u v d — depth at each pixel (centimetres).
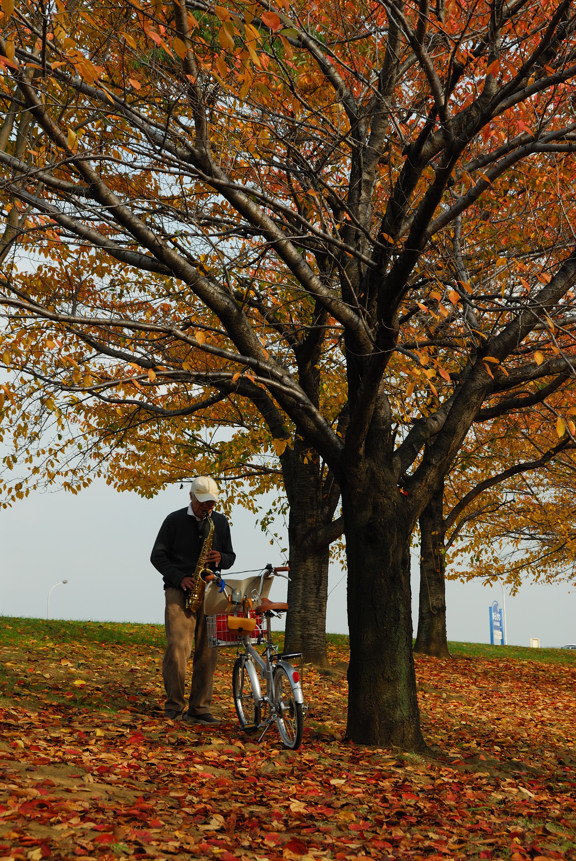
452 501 2267
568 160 898
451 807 564
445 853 441
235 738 699
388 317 700
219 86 662
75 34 684
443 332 902
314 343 1133
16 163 702
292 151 764
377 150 788
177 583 752
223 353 751
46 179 683
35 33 554
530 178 900
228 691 1074
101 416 1511
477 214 975
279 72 742
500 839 482
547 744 1000
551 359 836
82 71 532
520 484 2270
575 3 628
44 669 1045
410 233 637
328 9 783
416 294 923
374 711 773
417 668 1741
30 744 554
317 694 1172
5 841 352
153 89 692
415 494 816
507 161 645
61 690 902
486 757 826
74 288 1116
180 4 529
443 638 2028
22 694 831
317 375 1244
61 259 1086
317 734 818
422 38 567
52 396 741
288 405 805
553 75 601
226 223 748
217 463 1614
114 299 1137
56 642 1416
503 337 809
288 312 1097
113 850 360
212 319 1213
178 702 761
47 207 704
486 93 625
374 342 719
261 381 754
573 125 636
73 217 708
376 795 567
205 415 1571
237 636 737
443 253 878
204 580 736
